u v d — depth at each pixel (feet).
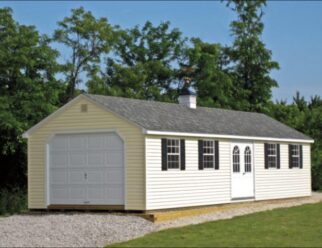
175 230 71.92
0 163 121.90
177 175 84.64
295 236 69.10
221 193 92.63
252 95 178.91
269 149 104.22
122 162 81.87
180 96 101.60
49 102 121.90
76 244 63.41
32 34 121.29
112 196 82.43
